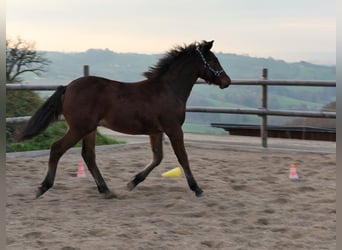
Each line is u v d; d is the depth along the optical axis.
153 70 7.87
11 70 13.62
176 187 8.25
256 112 12.30
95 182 8.18
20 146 11.35
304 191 8.25
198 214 6.79
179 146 7.73
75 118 7.28
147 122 7.52
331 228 6.27
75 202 7.38
